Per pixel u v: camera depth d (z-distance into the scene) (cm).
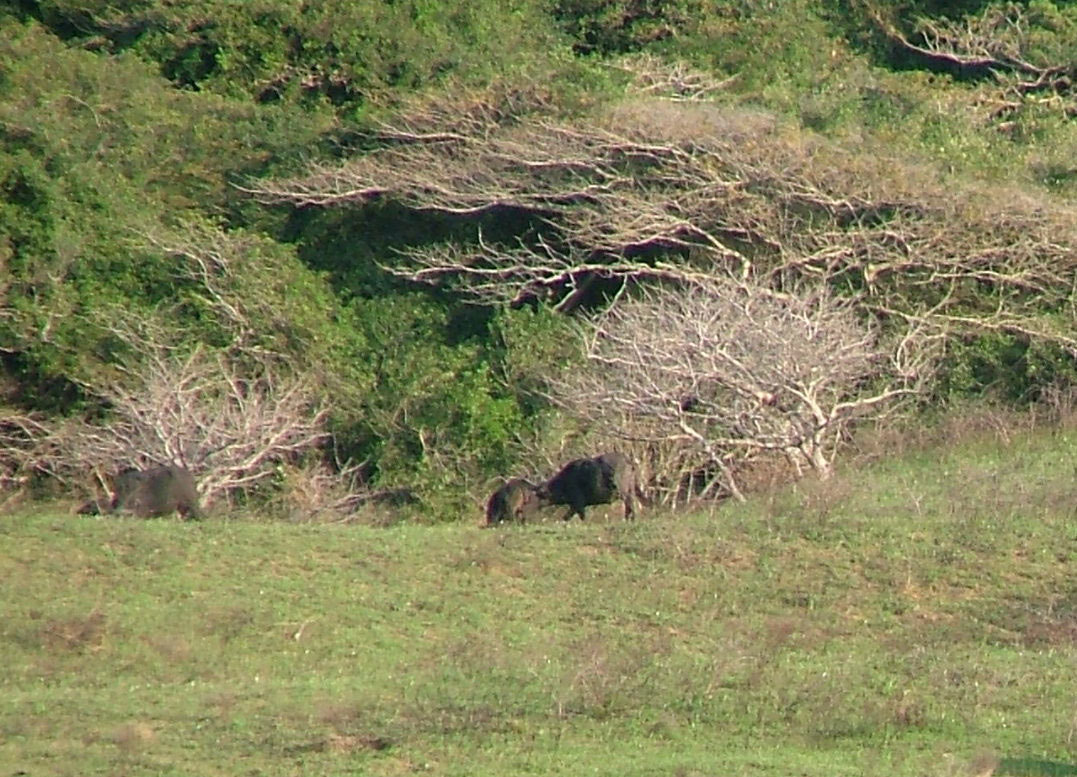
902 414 2070
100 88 2567
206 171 2527
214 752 1003
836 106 2608
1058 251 2259
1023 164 2523
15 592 1335
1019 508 1543
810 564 1422
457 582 1390
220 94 2684
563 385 2025
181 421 2019
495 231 2477
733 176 2295
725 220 2281
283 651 1262
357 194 2431
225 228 2489
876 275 2255
